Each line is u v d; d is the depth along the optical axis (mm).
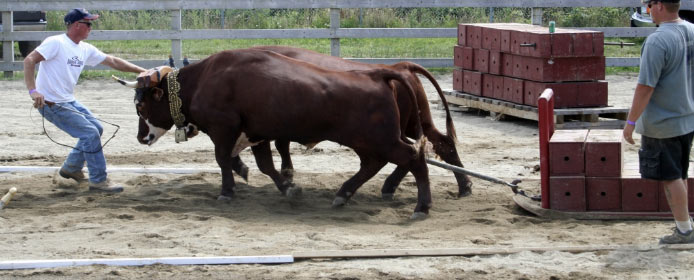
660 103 6648
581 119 12961
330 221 8156
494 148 11789
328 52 20562
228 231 7633
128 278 6402
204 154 11508
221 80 8594
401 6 17859
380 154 8320
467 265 6590
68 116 9070
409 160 8297
